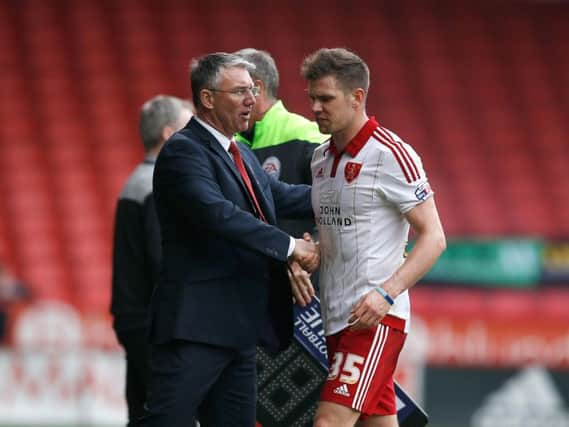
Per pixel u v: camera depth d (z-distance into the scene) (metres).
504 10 63.75
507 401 42.47
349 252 16.20
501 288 46.59
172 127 20.67
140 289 20.44
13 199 52.19
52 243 50.88
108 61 58.38
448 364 42.53
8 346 41.12
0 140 54.31
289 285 16.92
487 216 54.28
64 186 53.25
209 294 16.27
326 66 15.77
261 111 19.22
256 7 62.03
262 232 15.91
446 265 46.78
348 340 16.23
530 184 56.31
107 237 51.53
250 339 16.48
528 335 42.66
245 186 16.52
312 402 18.59
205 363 16.28
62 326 41.62
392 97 59.47
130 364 20.66
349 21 62.28
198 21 60.97
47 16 59.22
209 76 16.20
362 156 15.98
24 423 40.25
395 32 62.22
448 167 56.56
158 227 20.16
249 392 16.92
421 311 44.97
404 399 18.05
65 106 56.31
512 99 60.19
